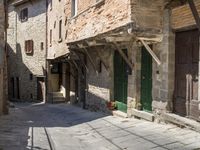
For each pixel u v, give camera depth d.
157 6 11.70
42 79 30.75
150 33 11.62
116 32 12.38
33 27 32.75
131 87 14.38
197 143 9.25
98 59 18.12
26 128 13.88
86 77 20.52
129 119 14.12
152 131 11.20
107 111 16.91
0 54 17.22
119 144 10.36
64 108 22.38
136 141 10.35
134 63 14.07
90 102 19.78
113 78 16.86
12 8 37.00
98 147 10.33
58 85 29.41
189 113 10.92
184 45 11.17
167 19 11.59
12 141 10.76
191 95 10.82
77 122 15.73
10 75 37.38
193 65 10.73
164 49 11.79
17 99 35.72
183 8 10.77
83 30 16.72
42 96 30.69
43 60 30.50
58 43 25.86
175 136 10.16
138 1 11.52
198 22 9.41
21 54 35.03
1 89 18.06
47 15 30.02
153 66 12.68
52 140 11.36
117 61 16.31
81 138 11.95
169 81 11.70
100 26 14.31
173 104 11.75
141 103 14.00
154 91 12.62
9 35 37.41
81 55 20.28
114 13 12.80
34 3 32.53
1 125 14.44
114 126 13.15
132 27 11.40
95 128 13.55
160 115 12.16
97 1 15.42
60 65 29.22
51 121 16.67
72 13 19.72
